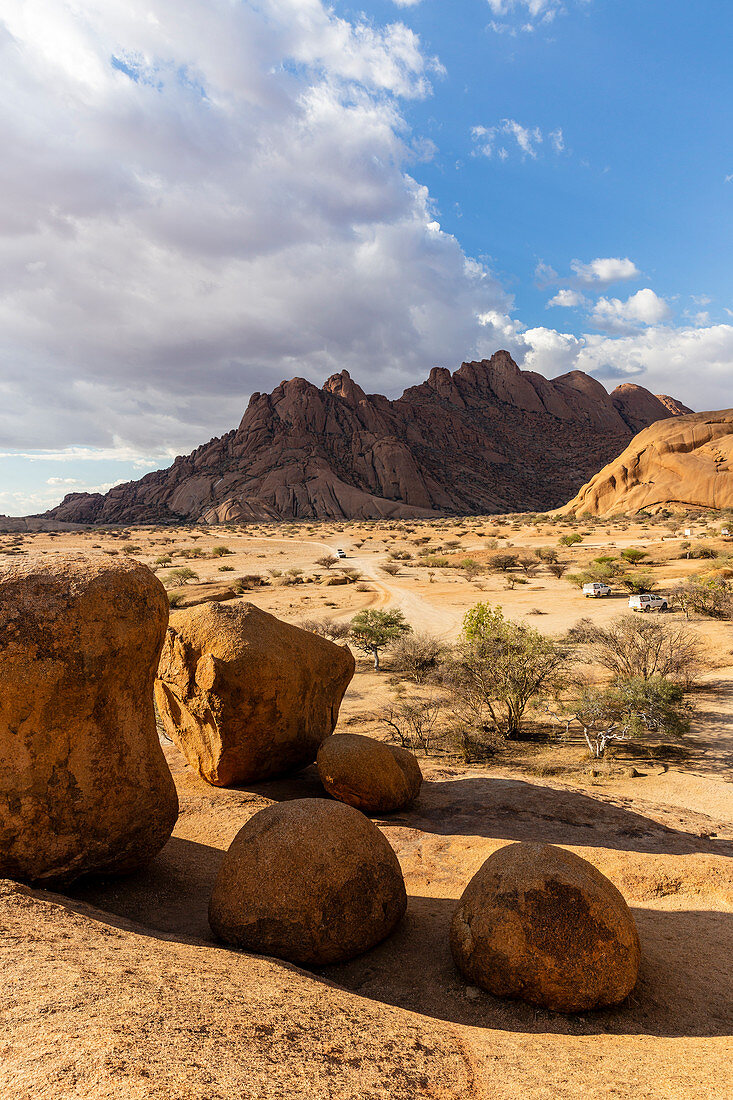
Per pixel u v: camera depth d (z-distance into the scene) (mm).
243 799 9695
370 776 9367
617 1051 3986
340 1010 3934
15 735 5238
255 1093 2596
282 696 10227
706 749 15305
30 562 5820
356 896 5480
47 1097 2312
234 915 5285
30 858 5355
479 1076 3492
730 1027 4559
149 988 3449
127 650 5773
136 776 6023
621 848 8211
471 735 16297
